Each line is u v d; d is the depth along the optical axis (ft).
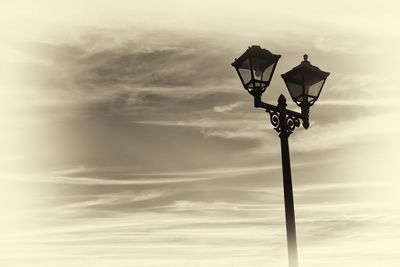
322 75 28.14
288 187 25.64
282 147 26.37
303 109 27.76
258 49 26.40
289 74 28.19
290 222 25.02
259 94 26.35
